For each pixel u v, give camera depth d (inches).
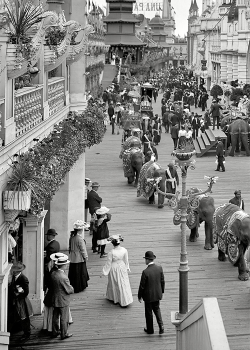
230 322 590.6
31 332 586.6
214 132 1583.4
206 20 4554.6
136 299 662.5
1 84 451.2
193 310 425.4
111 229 903.7
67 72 797.9
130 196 1110.4
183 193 570.9
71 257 681.0
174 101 2438.5
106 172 1317.7
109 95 2236.7
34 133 568.4
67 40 629.9
